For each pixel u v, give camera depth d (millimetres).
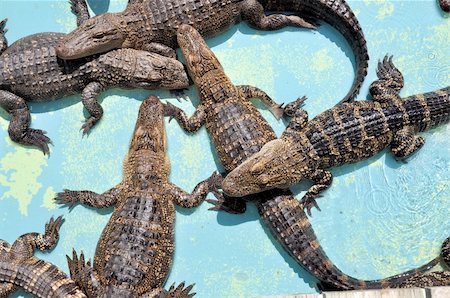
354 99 3203
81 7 3227
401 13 3260
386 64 3227
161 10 3156
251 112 3145
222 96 3135
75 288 3066
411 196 3193
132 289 3004
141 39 3170
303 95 3240
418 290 2812
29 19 3268
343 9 3176
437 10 3262
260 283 3160
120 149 3217
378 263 3170
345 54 3252
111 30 3121
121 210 3080
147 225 3049
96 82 3176
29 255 3119
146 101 3152
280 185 3084
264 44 3258
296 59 3252
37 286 3066
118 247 3033
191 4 3160
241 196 3092
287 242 3090
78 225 3184
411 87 3246
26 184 3205
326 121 3113
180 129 3217
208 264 3168
